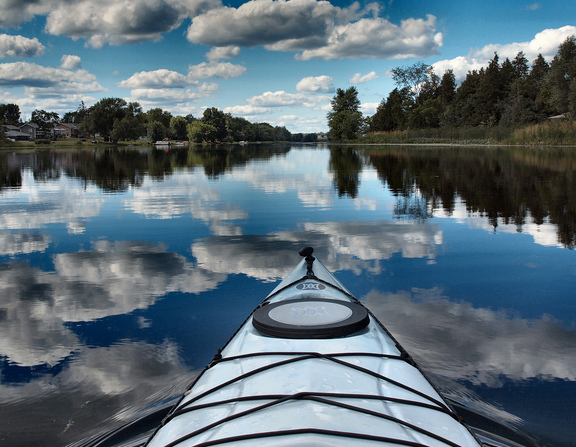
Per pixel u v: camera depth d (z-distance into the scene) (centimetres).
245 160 3412
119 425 255
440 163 2367
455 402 272
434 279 518
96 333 385
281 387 180
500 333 374
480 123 7756
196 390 200
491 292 475
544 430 244
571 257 602
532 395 280
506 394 281
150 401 279
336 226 833
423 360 328
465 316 411
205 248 677
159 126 12538
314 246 680
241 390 185
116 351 350
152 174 2109
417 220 877
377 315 413
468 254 624
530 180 1453
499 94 7712
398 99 9088
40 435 247
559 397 277
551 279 515
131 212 1007
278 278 529
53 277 545
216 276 539
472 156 2827
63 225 866
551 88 6106
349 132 9812
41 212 1016
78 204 1136
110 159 3644
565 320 401
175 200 1197
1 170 2447
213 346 358
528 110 6181
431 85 8988
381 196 1228
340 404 168
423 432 164
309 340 218
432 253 631
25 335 382
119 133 11331
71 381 305
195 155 4506
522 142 4588
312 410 162
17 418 263
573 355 335
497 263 580
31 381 306
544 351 342
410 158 2909
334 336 221
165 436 172
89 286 509
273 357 206
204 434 163
